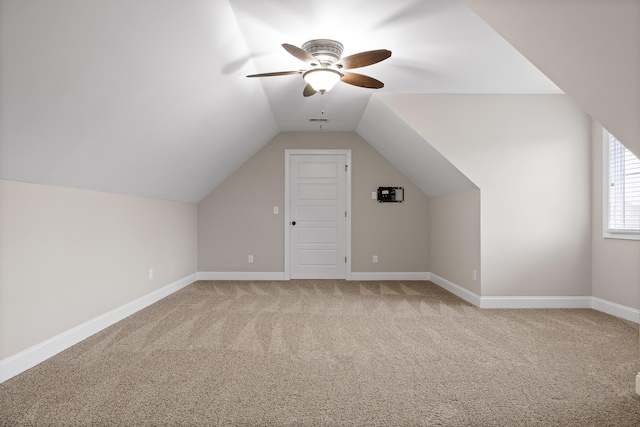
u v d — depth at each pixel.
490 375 2.46
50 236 2.77
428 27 2.76
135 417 1.93
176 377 2.41
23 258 2.52
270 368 2.56
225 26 2.65
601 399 2.15
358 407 2.05
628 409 2.04
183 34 2.45
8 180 2.40
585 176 4.32
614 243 3.97
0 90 1.83
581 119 4.31
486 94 4.31
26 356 2.52
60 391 2.21
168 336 3.21
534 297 4.29
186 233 5.57
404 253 6.07
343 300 4.60
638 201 3.74
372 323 3.63
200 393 2.20
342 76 2.99
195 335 3.24
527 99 4.32
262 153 6.05
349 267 6.04
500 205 4.29
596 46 1.71
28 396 2.14
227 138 4.62
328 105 4.67
